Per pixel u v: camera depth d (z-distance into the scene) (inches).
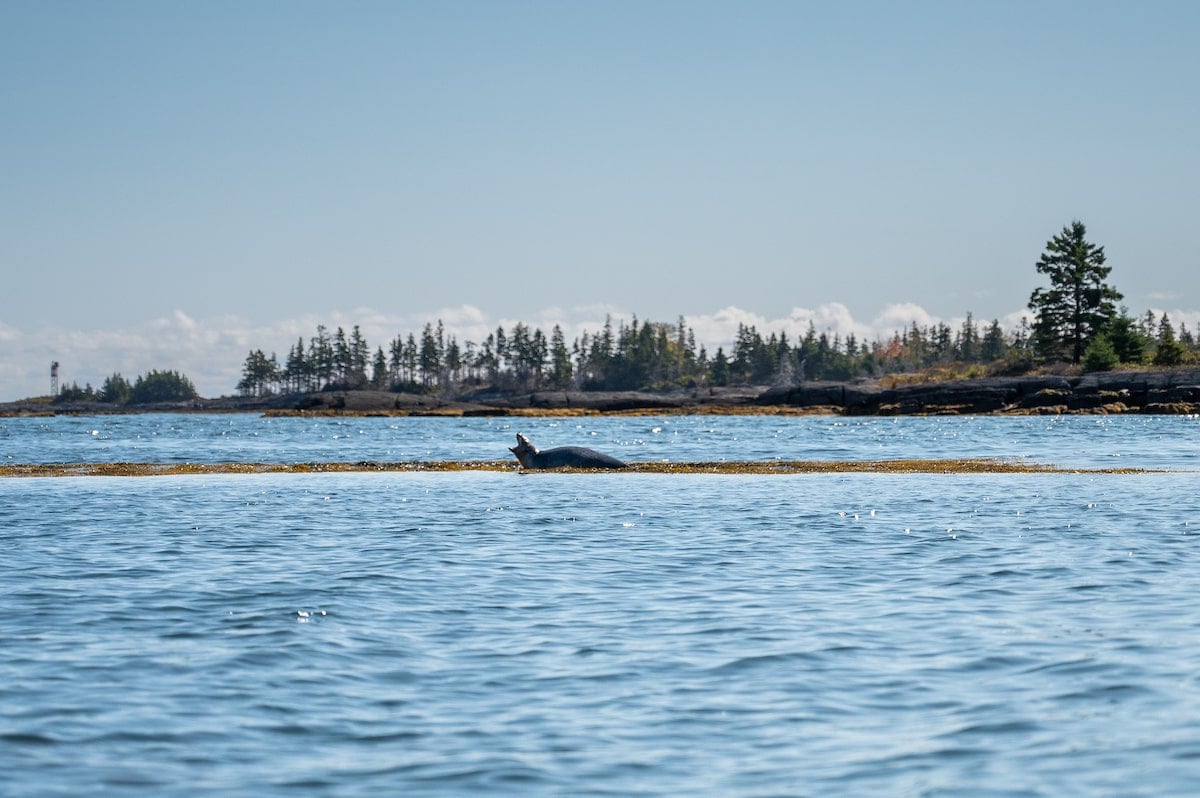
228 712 1248.8
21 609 1813.5
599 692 1323.8
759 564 2240.4
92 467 5049.2
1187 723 1174.3
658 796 1002.1
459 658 1485.0
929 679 1360.7
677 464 4906.5
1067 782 1016.2
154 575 2139.5
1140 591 1898.4
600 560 2304.4
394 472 4810.5
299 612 1784.0
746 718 1221.1
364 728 1195.3
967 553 2348.7
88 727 1198.3
